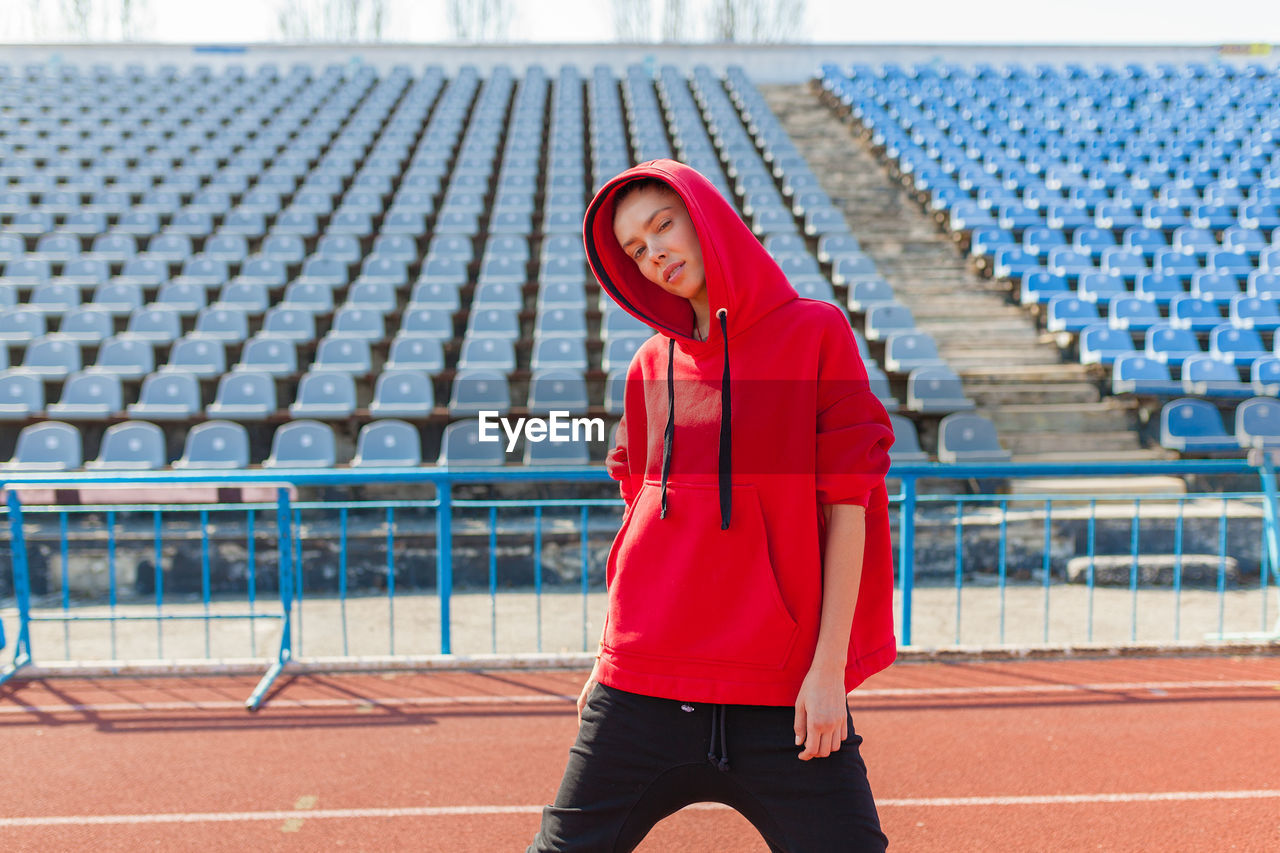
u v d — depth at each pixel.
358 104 16.77
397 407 7.16
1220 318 8.91
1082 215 11.50
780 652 1.28
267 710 3.70
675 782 1.33
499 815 2.81
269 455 7.19
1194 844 2.63
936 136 14.62
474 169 13.09
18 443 6.89
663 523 1.37
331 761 3.21
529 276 10.20
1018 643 4.70
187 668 4.17
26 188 12.03
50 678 4.11
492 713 3.67
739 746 1.28
